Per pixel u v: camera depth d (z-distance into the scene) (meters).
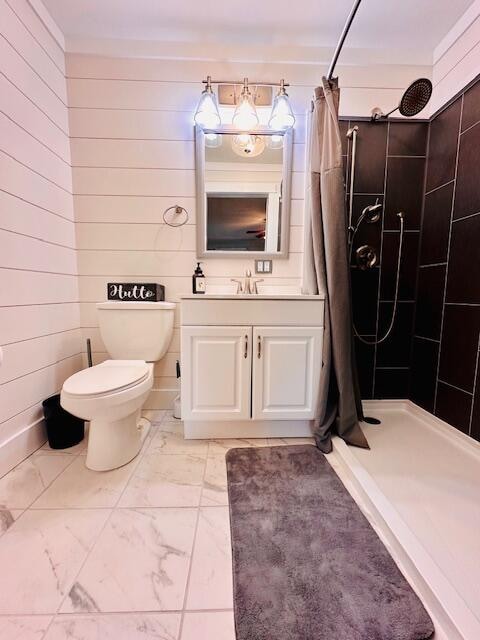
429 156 1.83
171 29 1.71
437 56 1.82
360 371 1.97
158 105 1.82
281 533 0.99
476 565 0.86
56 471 1.31
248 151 1.86
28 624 0.73
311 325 1.51
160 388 1.98
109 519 1.04
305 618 0.73
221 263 1.94
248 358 1.51
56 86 1.67
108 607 0.77
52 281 1.64
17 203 1.38
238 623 0.72
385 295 1.93
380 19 1.63
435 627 0.72
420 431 1.69
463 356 1.54
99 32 1.72
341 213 1.46
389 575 0.85
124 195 1.86
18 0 1.37
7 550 0.92
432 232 1.79
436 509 1.08
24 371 1.42
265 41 1.79
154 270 1.92
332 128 1.45
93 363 1.94
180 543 0.95
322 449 1.49
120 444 1.34
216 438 1.61
